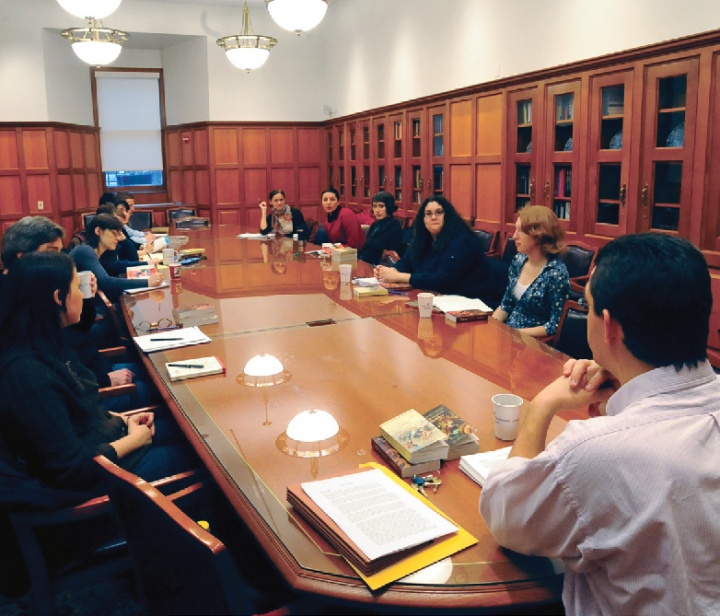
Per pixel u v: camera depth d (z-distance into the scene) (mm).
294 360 2535
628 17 4840
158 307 3553
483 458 1625
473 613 1167
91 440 2043
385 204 6078
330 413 1987
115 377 2816
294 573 1251
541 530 1128
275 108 10609
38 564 1746
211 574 1043
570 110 5434
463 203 7105
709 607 1007
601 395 1321
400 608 1172
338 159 10398
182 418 1988
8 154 9219
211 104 10250
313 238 7996
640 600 1035
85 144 10367
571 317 2955
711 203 4254
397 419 1764
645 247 1089
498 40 6379
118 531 1901
